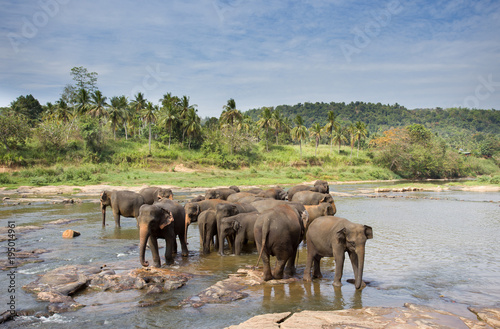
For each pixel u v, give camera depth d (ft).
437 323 19.63
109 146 213.46
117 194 52.37
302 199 52.03
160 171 192.85
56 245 41.42
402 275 30.60
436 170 280.10
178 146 240.53
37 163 168.76
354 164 283.18
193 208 41.78
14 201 89.97
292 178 211.00
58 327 20.30
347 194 127.75
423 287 27.40
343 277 30.04
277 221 27.58
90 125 200.54
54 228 52.70
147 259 35.58
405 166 275.80
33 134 196.54
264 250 27.71
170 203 36.78
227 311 22.49
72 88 261.03
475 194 129.90
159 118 244.01
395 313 21.40
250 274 29.66
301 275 30.68
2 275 29.86
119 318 21.54
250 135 280.51
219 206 37.65
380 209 81.56
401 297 25.07
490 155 391.86
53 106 258.16
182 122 244.22
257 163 249.55
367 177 249.14
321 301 24.18
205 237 38.34
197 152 239.09
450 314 21.30
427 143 292.40
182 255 37.14
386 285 27.76
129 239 45.21
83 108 209.67
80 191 121.19
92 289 26.68
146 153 209.56
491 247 41.88
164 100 248.93
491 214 73.26
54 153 183.62
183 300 24.31
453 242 44.75
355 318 20.35
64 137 192.54
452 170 296.71
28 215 66.54
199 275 30.35
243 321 21.08
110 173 170.71
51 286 26.53
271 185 172.04
